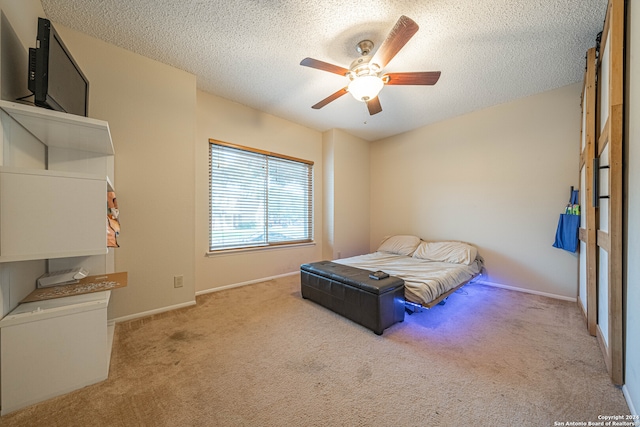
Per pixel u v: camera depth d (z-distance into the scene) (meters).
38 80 1.22
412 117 3.57
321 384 1.36
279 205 3.71
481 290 3.01
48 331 1.24
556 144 2.74
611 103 1.33
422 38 1.97
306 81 2.66
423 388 1.32
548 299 2.70
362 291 2.01
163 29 1.93
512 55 2.17
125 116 2.17
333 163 4.08
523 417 1.13
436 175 3.75
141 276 2.24
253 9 1.72
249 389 1.31
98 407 1.18
